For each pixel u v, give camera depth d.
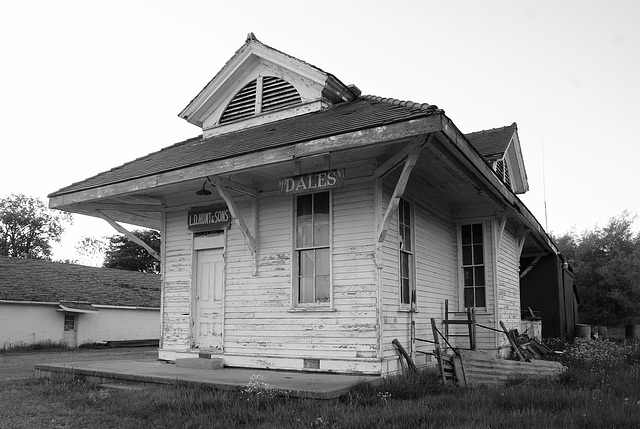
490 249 12.36
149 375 8.98
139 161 12.66
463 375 8.89
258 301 10.12
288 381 8.12
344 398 7.34
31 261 32.91
